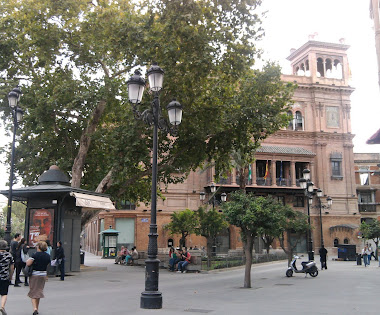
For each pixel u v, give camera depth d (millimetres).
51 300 10453
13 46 21859
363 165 57938
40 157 25609
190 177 46031
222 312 8641
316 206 49531
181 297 11555
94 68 22828
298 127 51375
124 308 9180
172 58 19031
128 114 21172
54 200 16875
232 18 19734
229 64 20156
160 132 21828
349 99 52875
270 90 22734
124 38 19031
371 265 29688
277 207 15586
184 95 20062
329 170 50656
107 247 39156
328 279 18000
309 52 53250
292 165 48188
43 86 22297
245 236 15195
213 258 27531
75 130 24094
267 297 11609
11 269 8211
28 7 20109
